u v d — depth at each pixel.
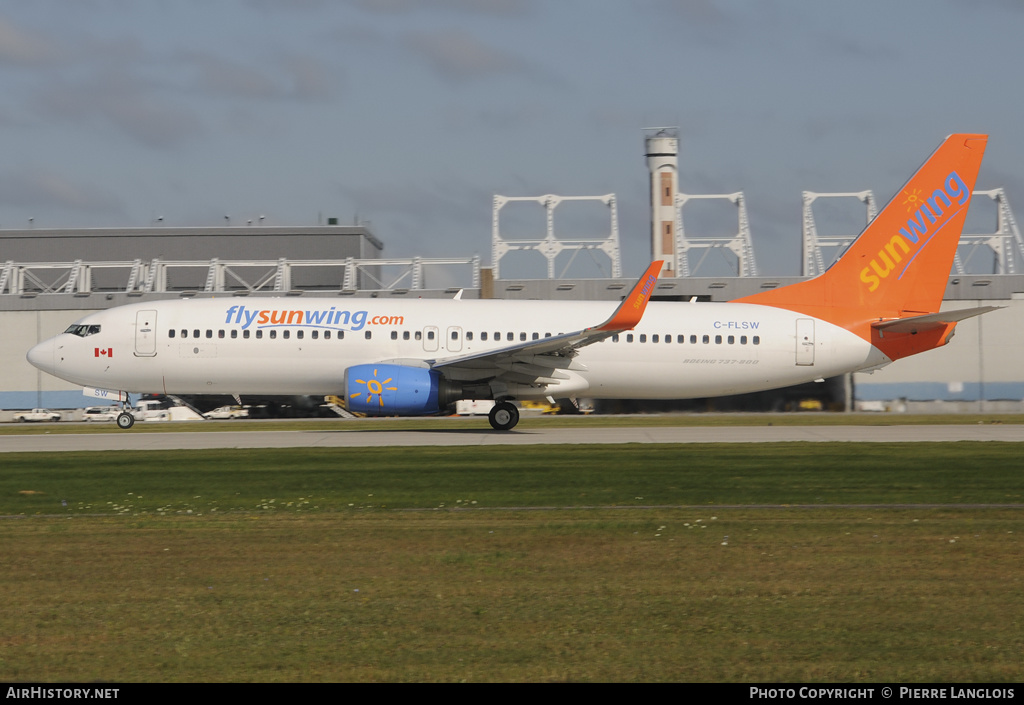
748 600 46.12
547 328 144.88
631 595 47.16
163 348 141.38
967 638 40.38
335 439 129.50
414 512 70.56
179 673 36.81
